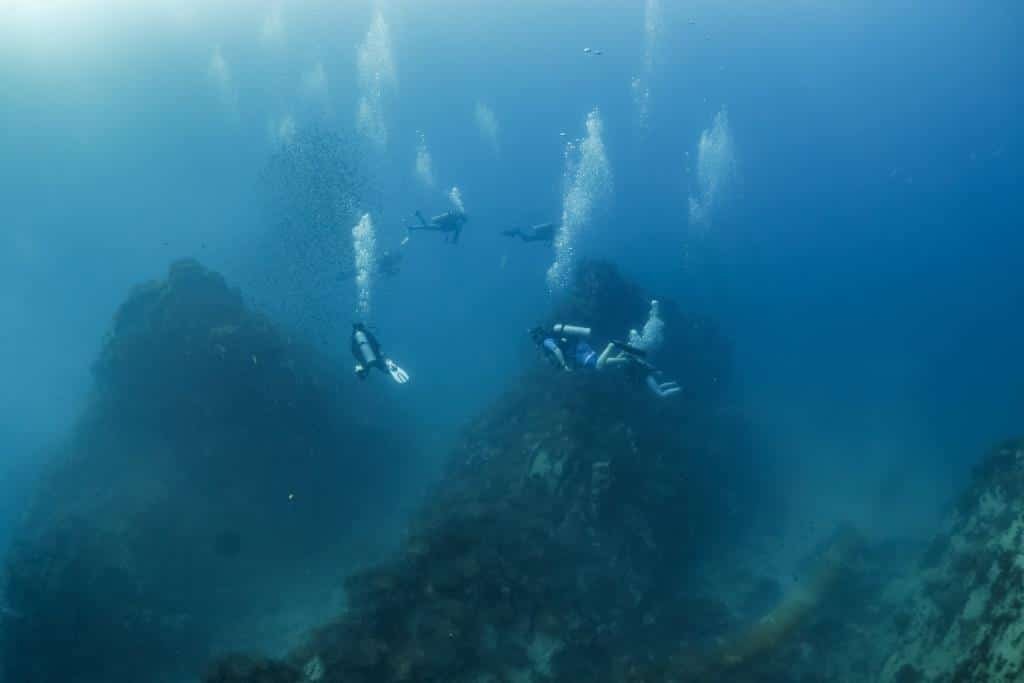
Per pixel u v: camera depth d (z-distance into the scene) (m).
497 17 89.56
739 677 7.41
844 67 122.62
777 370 21.86
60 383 24.72
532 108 86.25
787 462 15.04
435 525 8.07
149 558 10.13
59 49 45.31
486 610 7.23
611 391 11.54
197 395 11.80
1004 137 105.88
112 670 9.14
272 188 22.86
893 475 14.43
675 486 10.42
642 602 8.75
